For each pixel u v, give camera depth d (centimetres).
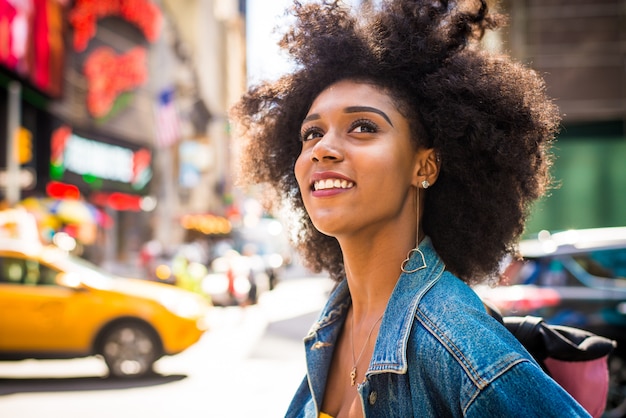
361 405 117
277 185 173
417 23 130
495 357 94
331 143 121
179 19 4256
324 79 136
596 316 567
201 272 1614
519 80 135
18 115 1775
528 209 147
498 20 139
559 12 2047
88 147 2550
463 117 127
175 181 4106
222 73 5753
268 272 2152
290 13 149
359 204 120
